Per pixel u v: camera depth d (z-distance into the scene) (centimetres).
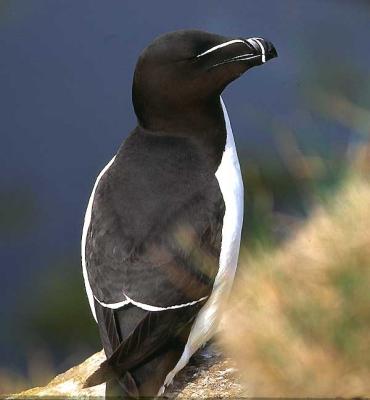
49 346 1728
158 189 1039
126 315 970
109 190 1051
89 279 1009
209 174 1056
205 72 1065
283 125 1902
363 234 784
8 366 1725
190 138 1079
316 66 1916
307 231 890
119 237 1003
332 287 777
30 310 1803
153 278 976
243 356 810
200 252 1001
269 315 796
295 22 2262
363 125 1108
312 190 980
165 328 962
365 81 1788
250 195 1582
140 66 1088
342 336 765
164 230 1003
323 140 1279
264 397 787
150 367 954
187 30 1089
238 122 2019
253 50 1065
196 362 1040
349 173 915
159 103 1081
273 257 873
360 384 766
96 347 1709
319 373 769
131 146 1095
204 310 1016
